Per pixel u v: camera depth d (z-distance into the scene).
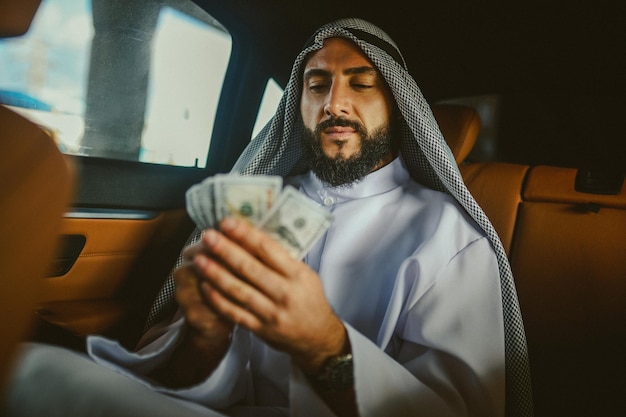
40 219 0.80
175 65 2.68
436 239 1.57
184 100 2.70
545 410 1.94
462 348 1.40
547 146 2.93
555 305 1.97
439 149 1.67
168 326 1.71
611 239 1.93
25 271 0.79
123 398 1.16
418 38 2.94
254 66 2.77
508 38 2.81
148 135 2.60
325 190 1.85
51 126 2.39
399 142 1.91
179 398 1.33
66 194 0.84
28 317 0.82
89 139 2.45
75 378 1.21
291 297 1.00
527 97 2.92
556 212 2.06
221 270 1.00
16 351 0.81
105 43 2.51
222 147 2.83
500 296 1.55
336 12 2.80
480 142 3.05
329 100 1.69
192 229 2.67
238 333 1.36
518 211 2.14
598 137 2.80
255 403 1.61
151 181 2.53
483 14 2.74
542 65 2.84
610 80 2.73
